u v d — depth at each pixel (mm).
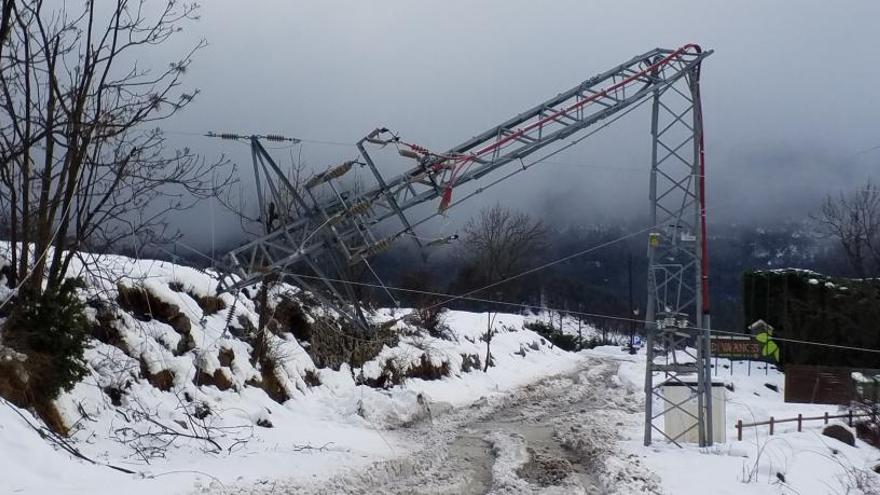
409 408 22094
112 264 17594
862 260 45625
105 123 13508
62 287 13539
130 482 10352
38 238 13500
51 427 12547
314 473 13273
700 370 18234
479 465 16516
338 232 18203
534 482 14961
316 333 23375
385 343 27109
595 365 47625
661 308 19766
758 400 31469
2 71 12898
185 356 17125
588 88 18125
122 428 13711
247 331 20156
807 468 16234
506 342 43094
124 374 15000
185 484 10711
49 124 13242
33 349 12859
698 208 18188
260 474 12469
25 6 13109
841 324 39125
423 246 17844
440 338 35125
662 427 22797
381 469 14500
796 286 41094
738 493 13508
